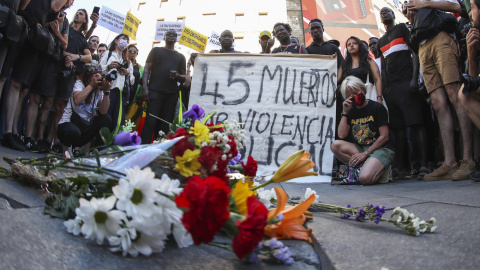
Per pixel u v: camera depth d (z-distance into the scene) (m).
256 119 4.23
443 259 1.01
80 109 3.21
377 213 1.47
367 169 3.69
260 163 4.12
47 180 1.63
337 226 1.48
